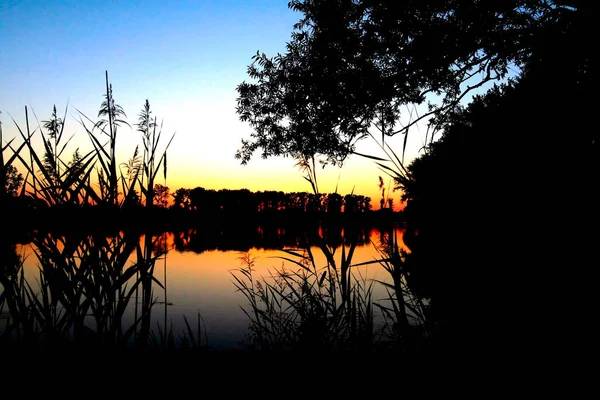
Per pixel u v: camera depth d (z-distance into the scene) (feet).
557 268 10.15
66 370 9.68
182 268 50.47
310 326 13.38
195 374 12.06
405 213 12.79
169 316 25.71
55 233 9.57
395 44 20.30
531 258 10.57
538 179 10.89
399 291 11.83
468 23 18.67
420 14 19.80
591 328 9.27
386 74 21.95
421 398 9.45
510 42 18.51
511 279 10.72
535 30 17.03
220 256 64.54
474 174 11.94
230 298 32.14
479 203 11.62
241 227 180.34
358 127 21.50
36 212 9.41
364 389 10.17
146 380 10.65
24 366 9.47
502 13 18.30
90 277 10.35
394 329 12.19
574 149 10.75
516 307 10.45
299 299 15.20
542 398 8.31
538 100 11.66
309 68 22.74
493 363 9.49
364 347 11.66
